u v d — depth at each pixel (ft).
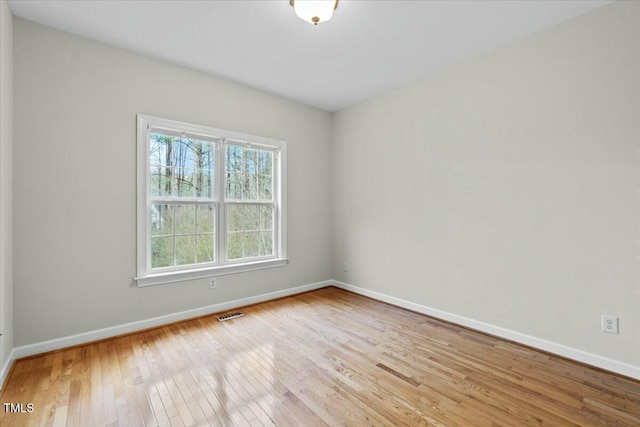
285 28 8.05
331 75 10.86
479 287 9.50
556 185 7.92
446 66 10.22
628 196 6.89
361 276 13.50
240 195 11.87
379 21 7.72
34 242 7.75
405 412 5.70
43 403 5.89
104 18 7.60
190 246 10.56
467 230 9.79
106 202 8.77
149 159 9.57
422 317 10.73
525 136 8.46
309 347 8.33
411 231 11.47
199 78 10.54
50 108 7.95
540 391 6.36
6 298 6.90
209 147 11.00
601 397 6.16
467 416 5.60
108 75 8.80
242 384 6.58
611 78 7.06
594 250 7.35
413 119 11.35
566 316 7.78
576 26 7.54
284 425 5.37
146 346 8.34
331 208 14.89
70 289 8.25
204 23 7.82
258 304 12.07
